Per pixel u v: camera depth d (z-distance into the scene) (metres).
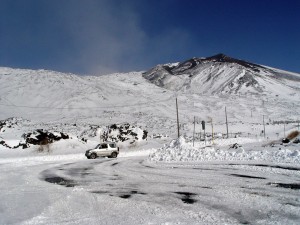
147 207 10.72
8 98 196.38
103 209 10.62
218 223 8.50
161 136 84.62
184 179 16.58
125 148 64.62
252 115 193.38
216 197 11.88
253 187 13.34
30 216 9.88
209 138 87.50
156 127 127.12
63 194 13.59
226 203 10.84
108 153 41.12
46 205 11.42
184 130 121.44
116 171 22.36
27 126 99.62
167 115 179.88
